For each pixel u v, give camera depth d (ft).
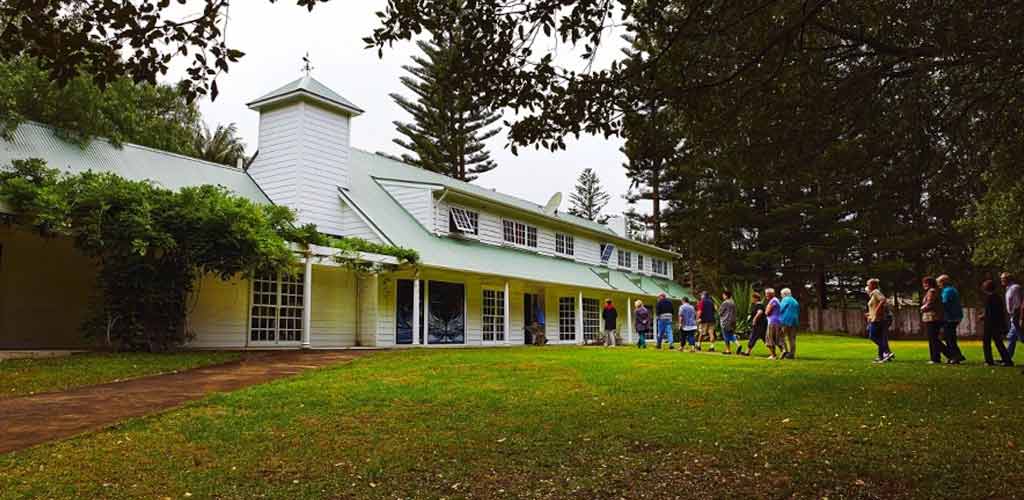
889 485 15.10
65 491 14.20
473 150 146.61
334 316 60.59
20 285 46.73
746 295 103.35
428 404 24.82
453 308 69.92
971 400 25.90
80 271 49.90
